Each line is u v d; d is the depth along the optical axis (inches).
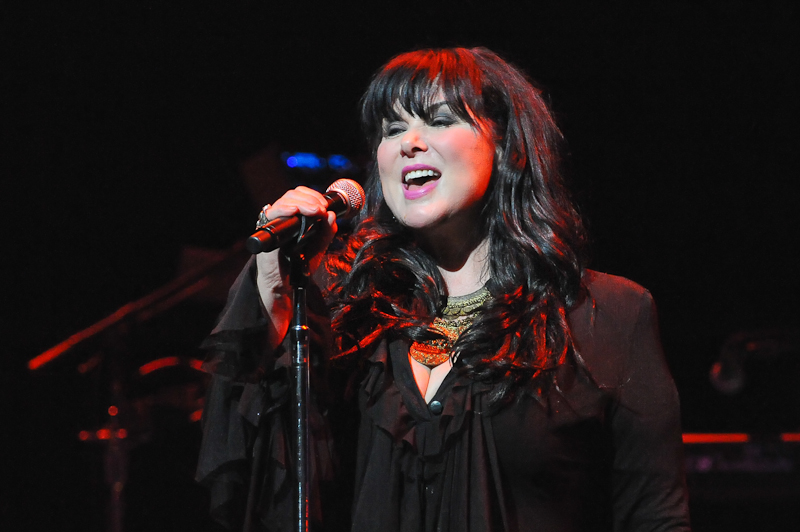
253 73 577.6
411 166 227.8
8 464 538.9
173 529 507.5
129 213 636.1
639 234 634.2
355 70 565.3
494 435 216.4
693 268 646.5
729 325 653.3
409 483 217.8
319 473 225.1
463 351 220.4
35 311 635.5
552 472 214.4
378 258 239.8
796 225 624.1
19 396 547.8
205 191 634.2
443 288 237.6
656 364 226.4
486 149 230.5
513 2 549.0
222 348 218.1
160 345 594.2
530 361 216.4
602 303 229.8
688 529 216.1
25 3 550.3
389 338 233.1
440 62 232.4
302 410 202.7
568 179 251.1
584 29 560.7
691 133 601.9
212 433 225.3
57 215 628.1
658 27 564.7
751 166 610.9
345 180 229.1
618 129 598.2
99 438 504.1
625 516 222.5
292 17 560.7
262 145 602.9
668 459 219.6
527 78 261.3
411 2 548.7
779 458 424.2
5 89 577.9
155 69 579.5
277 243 194.9
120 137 607.8
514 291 226.2
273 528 224.1
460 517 211.2
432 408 219.5
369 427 227.6
